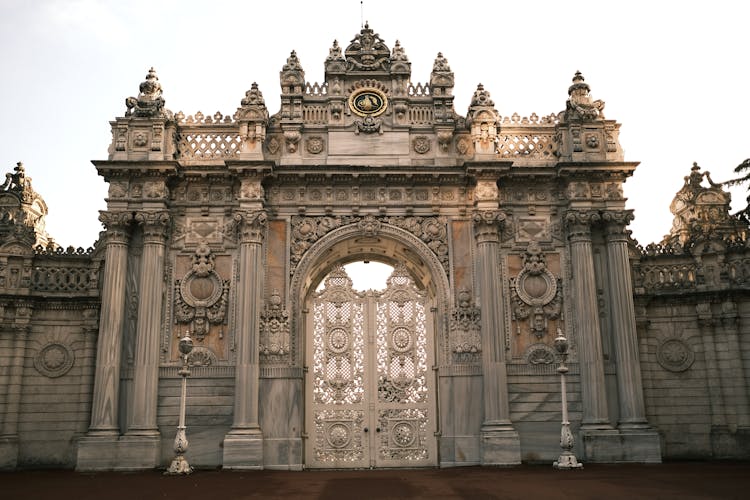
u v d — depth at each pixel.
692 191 37.62
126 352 28.30
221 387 28.31
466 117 31.77
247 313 28.41
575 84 31.78
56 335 29.92
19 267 30.02
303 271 29.64
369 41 32.19
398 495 18.55
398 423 29.91
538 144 31.31
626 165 29.92
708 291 30.25
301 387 28.70
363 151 30.86
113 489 20.58
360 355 30.52
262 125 30.30
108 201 29.25
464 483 21.25
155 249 28.91
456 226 30.30
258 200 29.50
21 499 18.38
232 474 25.28
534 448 28.08
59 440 28.94
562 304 29.56
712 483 20.27
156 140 29.94
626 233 29.77
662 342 30.59
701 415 29.75
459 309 29.23
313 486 20.98
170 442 27.73
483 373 28.42
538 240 30.20
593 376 28.09
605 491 18.72
